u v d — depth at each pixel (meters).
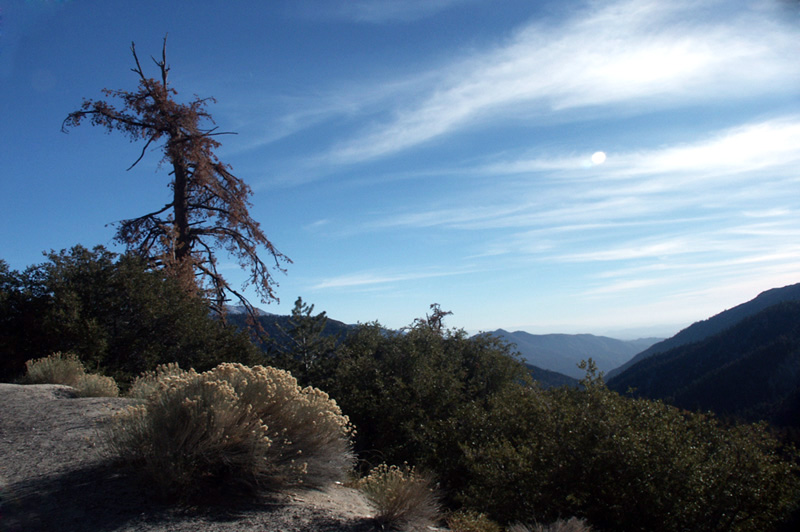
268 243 24.53
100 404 7.79
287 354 14.57
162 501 4.06
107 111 21.11
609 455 6.35
